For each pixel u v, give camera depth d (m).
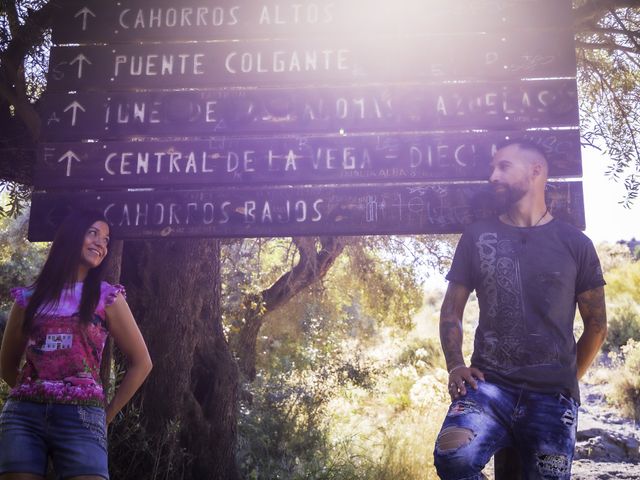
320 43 3.97
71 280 2.72
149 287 4.96
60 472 2.48
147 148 3.90
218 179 3.85
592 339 2.92
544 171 3.18
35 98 4.93
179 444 4.77
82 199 3.85
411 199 3.77
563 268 2.87
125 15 4.06
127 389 2.79
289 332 10.34
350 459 6.15
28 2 4.21
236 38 4.01
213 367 5.13
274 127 3.89
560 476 2.63
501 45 3.88
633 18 4.80
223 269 8.78
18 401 2.53
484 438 2.63
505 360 2.80
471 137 3.81
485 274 2.94
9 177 4.96
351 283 10.55
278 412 7.47
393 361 13.66
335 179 3.81
